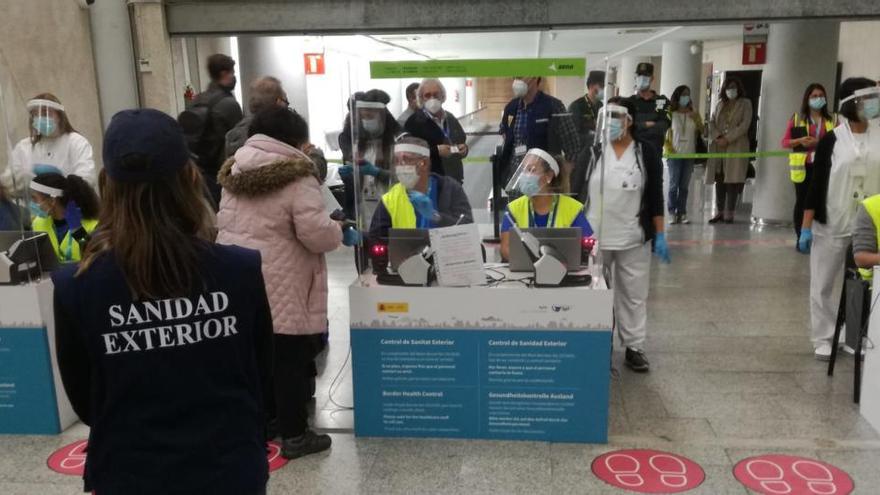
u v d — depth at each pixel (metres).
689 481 2.79
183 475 1.34
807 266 6.30
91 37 5.61
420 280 3.00
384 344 3.07
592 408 3.05
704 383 3.76
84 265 1.30
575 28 5.33
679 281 5.88
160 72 5.62
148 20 5.49
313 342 2.99
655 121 6.74
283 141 2.79
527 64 3.08
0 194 3.25
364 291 3.02
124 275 1.28
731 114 8.34
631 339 3.95
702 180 8.88
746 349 4.27
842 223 3.84
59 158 3.95
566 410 3.06
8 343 3.17
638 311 3.92
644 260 3.88
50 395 3.23
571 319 2.95
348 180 4.07
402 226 3.15
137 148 1.25
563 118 3.14
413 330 3.04
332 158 6.75
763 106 8.16
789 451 3.01
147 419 1.32
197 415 1.37
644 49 12.77
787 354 4.17
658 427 3.25
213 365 1.37
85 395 1.42
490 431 3.13
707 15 5.11
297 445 3.00
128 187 1.29
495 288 2.96
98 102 5.72
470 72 3.12
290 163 2.72
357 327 3.06
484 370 3.05
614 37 9.66
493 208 3.23
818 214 3.91
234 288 1.38
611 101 3.70
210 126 4.27
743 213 9.32
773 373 3.88
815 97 6.66
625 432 3.20
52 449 3.13
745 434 3.17
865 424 3.25
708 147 8.68
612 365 4.03
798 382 3.75
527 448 3.06
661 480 2.80
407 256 3.07
